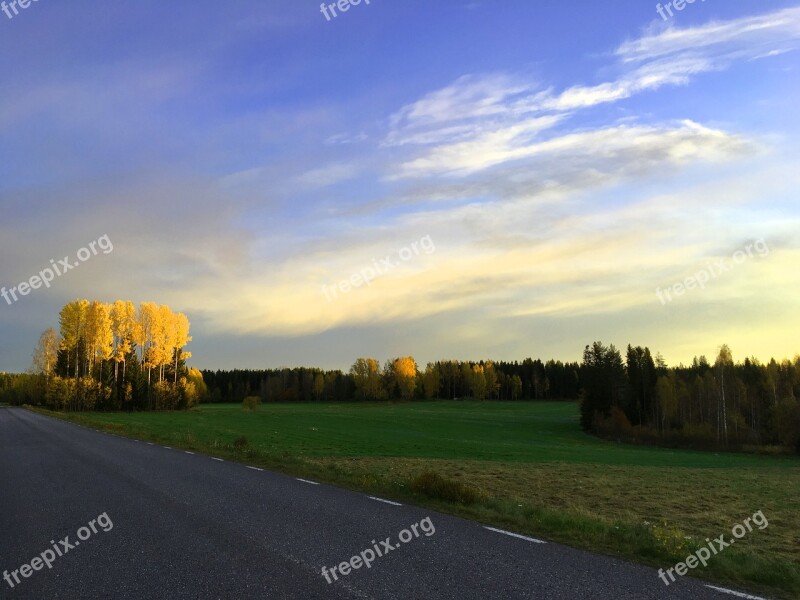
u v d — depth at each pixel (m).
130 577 6.24
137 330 89.25
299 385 151.12
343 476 14.88
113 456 19.88
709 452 58.72
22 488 12.73
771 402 73.25
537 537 8.27
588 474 25.58
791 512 16.92
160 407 90.56
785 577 6.42
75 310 84.31
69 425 41.41
